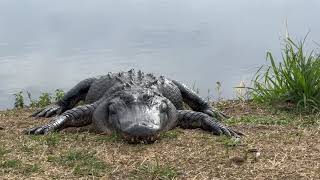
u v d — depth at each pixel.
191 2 13.09
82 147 2.96
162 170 2.67
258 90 4.04
